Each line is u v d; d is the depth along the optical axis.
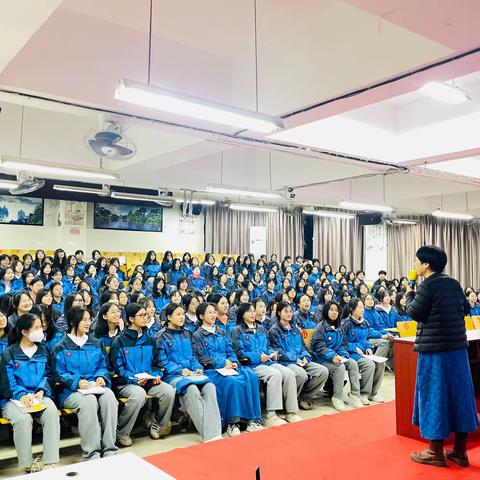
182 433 3.72
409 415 3.32
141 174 7.89
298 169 8.21
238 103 4.18
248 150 8.99
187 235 11.01
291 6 3.40
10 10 2.46
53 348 3.41
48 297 4.59
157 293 6.66
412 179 9.20
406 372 3.36
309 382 4.35
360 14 3.36
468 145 5.27
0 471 2.96
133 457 1.33
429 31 2.69
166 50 3.87
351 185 10.02
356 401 4.36
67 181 8.58
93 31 3.63
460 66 3.12
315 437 3.35
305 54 3.68
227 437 3.48
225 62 4.21
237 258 10.12
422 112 5.79
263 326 4.59
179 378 3.65
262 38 3.88
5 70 3.35
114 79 3.70
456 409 2.76
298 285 8.16
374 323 6.17
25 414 2.89
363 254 13.11
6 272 6.21
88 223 9.88
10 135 6.19
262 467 2.80
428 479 2.60
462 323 2.86
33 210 9.23
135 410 3.38
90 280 6.97
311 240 12.51
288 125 4.23
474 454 3.00
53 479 1.18
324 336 4.61
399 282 9.42
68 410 3.15
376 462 2.86
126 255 9.99
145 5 3.36
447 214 9.68
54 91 3.51
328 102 3.68
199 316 4.18
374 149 5.84
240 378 3.77
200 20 3.57
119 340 3.64
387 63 3.23
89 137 4.10
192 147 5.63
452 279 2.89
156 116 4.14
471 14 2.50
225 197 10.77
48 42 3.50
